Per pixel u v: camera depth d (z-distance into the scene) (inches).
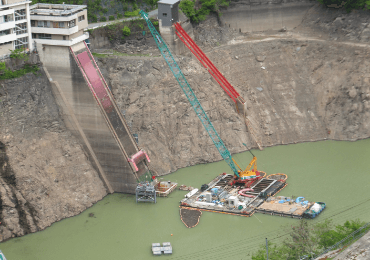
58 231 5644.7
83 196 6122.1
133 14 7864.2
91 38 7352.4
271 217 5723.4
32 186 5767.7
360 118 7436.0
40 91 6195.9
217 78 7440.9
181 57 7406.5
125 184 6412.4
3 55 5954.7
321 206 5718.5
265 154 7165.4
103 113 6264.8
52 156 6087.6
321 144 7347.4
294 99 7760.8
